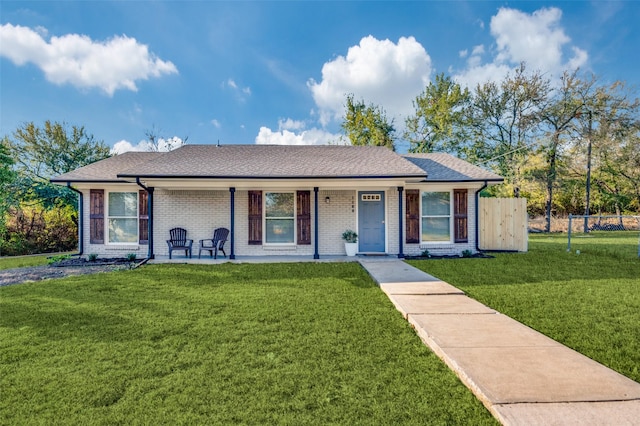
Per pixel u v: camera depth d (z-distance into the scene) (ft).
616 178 90.48
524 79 85.71
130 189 38.96
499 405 8.60
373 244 39.86
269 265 32.81
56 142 72.28
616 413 8.29
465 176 39.81
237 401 9.34
